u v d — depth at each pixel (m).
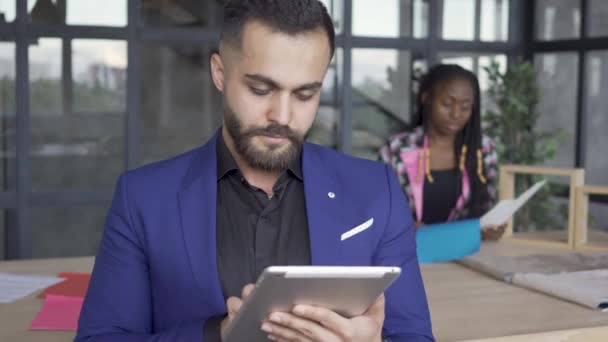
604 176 4.39
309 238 1.21
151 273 1.19
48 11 4.00
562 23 4.57
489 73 4.25
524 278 1.87
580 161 4.50
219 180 1.24
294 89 1.06
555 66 4.62
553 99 4.65
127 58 4.14
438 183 2.96
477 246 2.29
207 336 1.10
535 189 2.43
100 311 1.17
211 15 4.26
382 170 1.32
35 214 4.08
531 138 4.23
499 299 1.74
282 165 1.11
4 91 3.98
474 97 2.92
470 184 2.98
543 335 1.46
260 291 0.92
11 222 4.05
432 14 4.57
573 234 2.41
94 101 4.13
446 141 2.98
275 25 1.04
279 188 1.24
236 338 1.06
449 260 2.21
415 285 1.26
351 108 4.47
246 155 1.11
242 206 1.23
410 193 2.95
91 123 4.14
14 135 4.02
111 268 1.19
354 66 4.46
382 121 4.55
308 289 0.95
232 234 1.21
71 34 4.04
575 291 1.73
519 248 2.40
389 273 0.94
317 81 1.07
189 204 1.20
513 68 4.19
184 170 1.24
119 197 1.22
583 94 4.45
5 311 1.64
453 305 1.69
